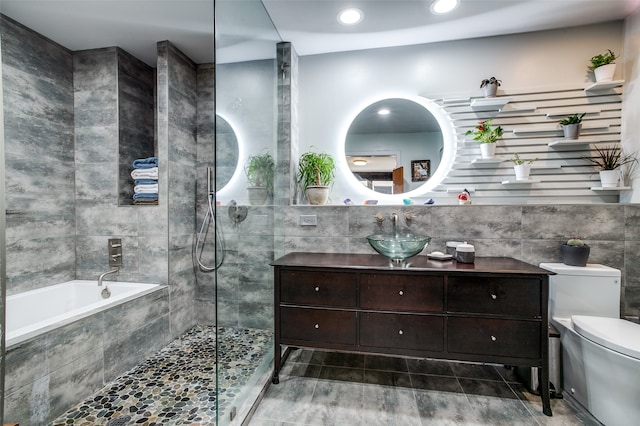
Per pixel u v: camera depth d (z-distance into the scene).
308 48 2.59
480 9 2.07
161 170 2.52
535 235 2.19
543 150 2.35
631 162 2.14
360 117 2.64
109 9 2.09
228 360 1.62
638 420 1.44
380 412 1.70
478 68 2.45
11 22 2.14
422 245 1.93
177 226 2.64
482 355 1.77
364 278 1.89
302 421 1.64
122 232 2.57
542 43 2.35
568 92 2.30
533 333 1.72
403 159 2.58
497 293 1.75
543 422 1.62
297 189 2.66
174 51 2.60
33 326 1.61
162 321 2.46
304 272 1.95
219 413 1.55
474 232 2.27
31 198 2.28
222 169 1.54
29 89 2.25
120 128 2.57
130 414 1.68
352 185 2.65
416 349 1.84
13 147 2.15
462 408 1.73
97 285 2.48
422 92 2.53
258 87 2.02
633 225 2.07
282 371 2.12
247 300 1.88
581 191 2.30
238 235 1.75
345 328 1.91
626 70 2.19
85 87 2.59
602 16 2.17
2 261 0.71
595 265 2.04
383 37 2.43
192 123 2.85
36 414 1.57
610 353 1.52
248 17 1.84
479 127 2.36
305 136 2.70
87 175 2.60
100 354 1.92
